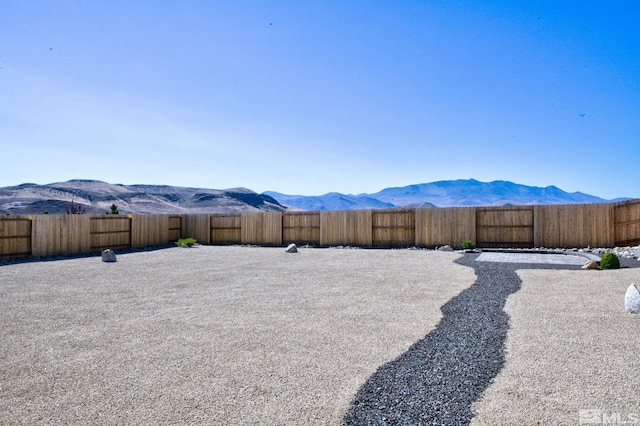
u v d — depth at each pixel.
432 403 2.91
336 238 17.53
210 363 3.72
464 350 3.98
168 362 3.75
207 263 11.50
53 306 6.13
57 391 3.17
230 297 6.67
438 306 5.84
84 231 14.98
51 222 13.92
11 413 2.83
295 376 3.41
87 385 3.28
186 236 20.27
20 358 3.91
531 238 14.76
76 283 8.20
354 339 4.38
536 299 6.05
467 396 3.01
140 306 6.07
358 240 17.17
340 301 6.29
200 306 6.04
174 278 8.75
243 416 2.75
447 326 4.81
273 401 2.96
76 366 3.68
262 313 5.57
